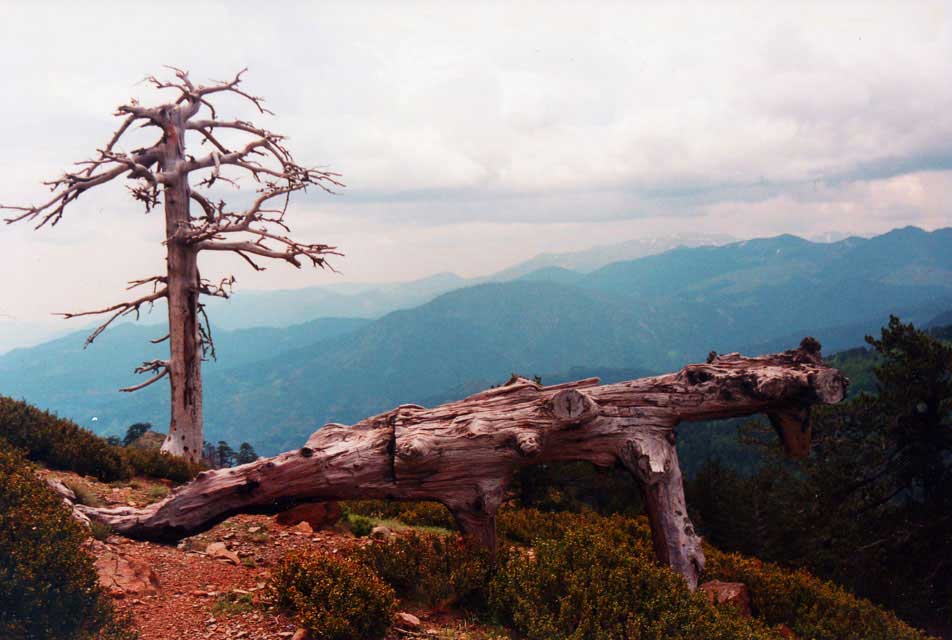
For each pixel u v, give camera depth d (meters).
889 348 19.94
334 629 6.66
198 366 24.22
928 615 17.22
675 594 7.89
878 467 20.20
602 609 7.45
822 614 10.92
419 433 9.27
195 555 9.45
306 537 11.17
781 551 22.61
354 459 9.38
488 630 7.60
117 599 7.23
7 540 6.16
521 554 9.34
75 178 21.58
